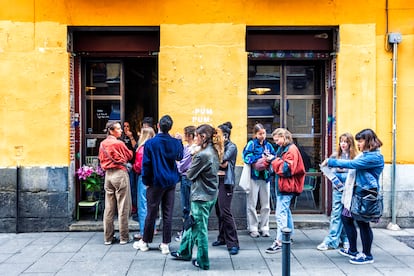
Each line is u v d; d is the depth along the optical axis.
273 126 9.05
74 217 8.52
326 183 8.84
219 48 8.27
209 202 6.02
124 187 7.26
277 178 6.87
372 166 6.00
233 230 6.77
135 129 9.37
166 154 6.59
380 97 8.39
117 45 8.54
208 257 6.22
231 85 8.26
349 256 6.48
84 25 8.23
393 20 8.38
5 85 8.16
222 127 6.82
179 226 8.20
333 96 8.59
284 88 9.05
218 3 8.27
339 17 8.30
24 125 8.19
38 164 8.20
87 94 9.03
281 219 6.79
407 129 8.40
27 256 6.72
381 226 8.40
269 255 6.68
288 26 8.34
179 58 8.26
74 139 8.61
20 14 8.18
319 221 8.37
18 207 8.17
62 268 6.15
